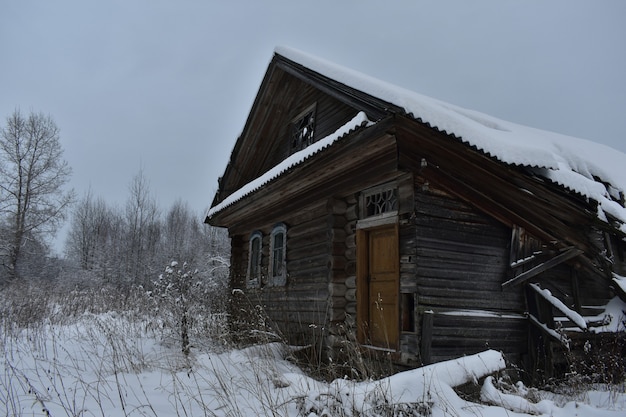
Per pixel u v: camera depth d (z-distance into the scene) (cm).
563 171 586
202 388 450
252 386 416
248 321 800
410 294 522
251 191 770
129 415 359
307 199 720
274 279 834
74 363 600
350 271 629
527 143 666
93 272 2639
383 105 455
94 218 3678
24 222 2611
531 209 555
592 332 591
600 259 586
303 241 756
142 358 593
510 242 573
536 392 449
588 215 569
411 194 507
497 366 392
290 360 616
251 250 995
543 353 545
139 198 3338
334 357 598
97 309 1227
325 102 780
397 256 525
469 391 362
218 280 1306
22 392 439
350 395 322
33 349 693
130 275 2677
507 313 553
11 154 2628
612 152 1060
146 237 3347
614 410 371
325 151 536
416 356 477
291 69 735
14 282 1986
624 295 594
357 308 597
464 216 541
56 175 2769
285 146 939
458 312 505
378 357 534
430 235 509
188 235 3741
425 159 492
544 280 589
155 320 811
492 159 493
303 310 718
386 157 517
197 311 848
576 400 440
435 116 450
